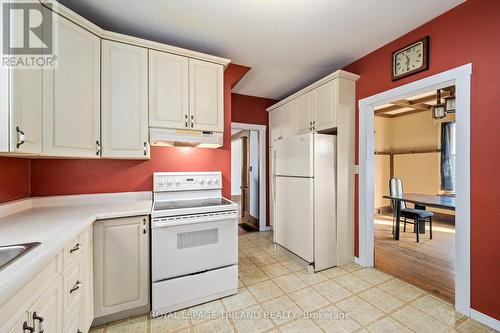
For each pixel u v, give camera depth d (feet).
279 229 10.05
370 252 8.56
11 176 5.34
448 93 11.71
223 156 8.51
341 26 6.72
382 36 7.23
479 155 5.45
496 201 5.19
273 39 7.36
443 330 5.23
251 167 15.24
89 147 5.66
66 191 6.46
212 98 7.34
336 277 7.78
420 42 6.68
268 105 13.73
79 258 4.36
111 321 5.46
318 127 9.37
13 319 2.41
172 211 5.77
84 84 5.54
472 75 5.57
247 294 6.74
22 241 3.44
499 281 5.14
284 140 9.68
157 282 5.70
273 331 5.24
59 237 3.61
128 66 6.25
